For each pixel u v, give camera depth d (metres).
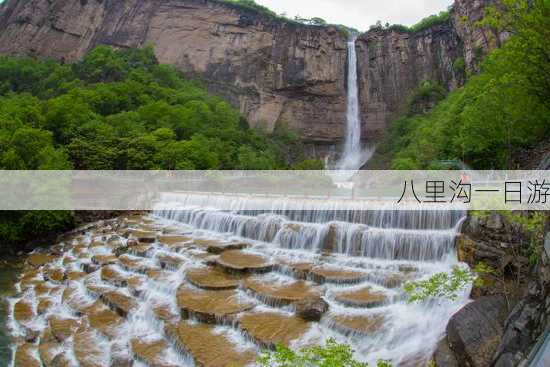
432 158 41.84
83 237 30.05
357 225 20.20
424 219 19.64
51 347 15.19
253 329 13.16
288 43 105.56
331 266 17.72
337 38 105.75
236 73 105.06
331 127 100.44
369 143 96.00
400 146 72.56
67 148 43.03
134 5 112.56
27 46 102.69
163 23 111.31
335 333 12.84
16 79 89.56
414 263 17.06
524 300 8.76
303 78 101.62
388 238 18.45
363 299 14.24
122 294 18.22
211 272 18.27
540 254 9.38
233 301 15.47
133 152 44.62
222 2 110.81
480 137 31.34
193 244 22.52
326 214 23.17
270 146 83.00
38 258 27.17
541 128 24.11
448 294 12.70
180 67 107.31
